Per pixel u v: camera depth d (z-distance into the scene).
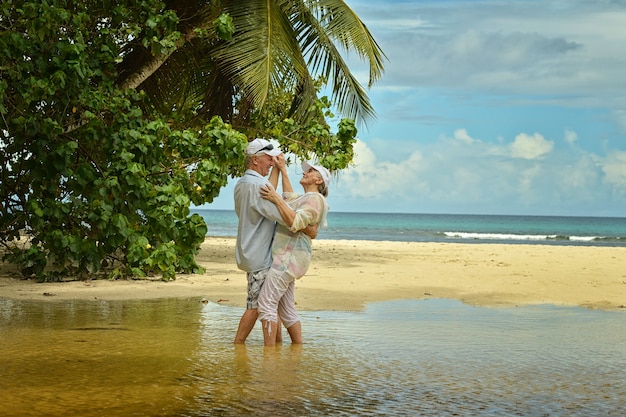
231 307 8.25
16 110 9.86
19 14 9.73
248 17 12.88
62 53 9.58
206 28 11.87
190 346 5.85
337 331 6.71
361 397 4.24
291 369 5.01
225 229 51.41
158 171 10.66
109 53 10.65
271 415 3.82
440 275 12.70
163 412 3.85
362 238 40.72
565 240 44.69
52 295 9.08
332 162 12.83
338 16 13.78
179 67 14.68
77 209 10.09
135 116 10.38
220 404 4.03
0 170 10.66
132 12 10.95
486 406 4.07
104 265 11.68
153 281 10.77
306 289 9.95
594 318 7.75
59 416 3.75
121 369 4.93
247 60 12.59
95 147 10.99
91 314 7.54
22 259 10.45
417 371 5.00
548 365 5.26
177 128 14.81
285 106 16.20
